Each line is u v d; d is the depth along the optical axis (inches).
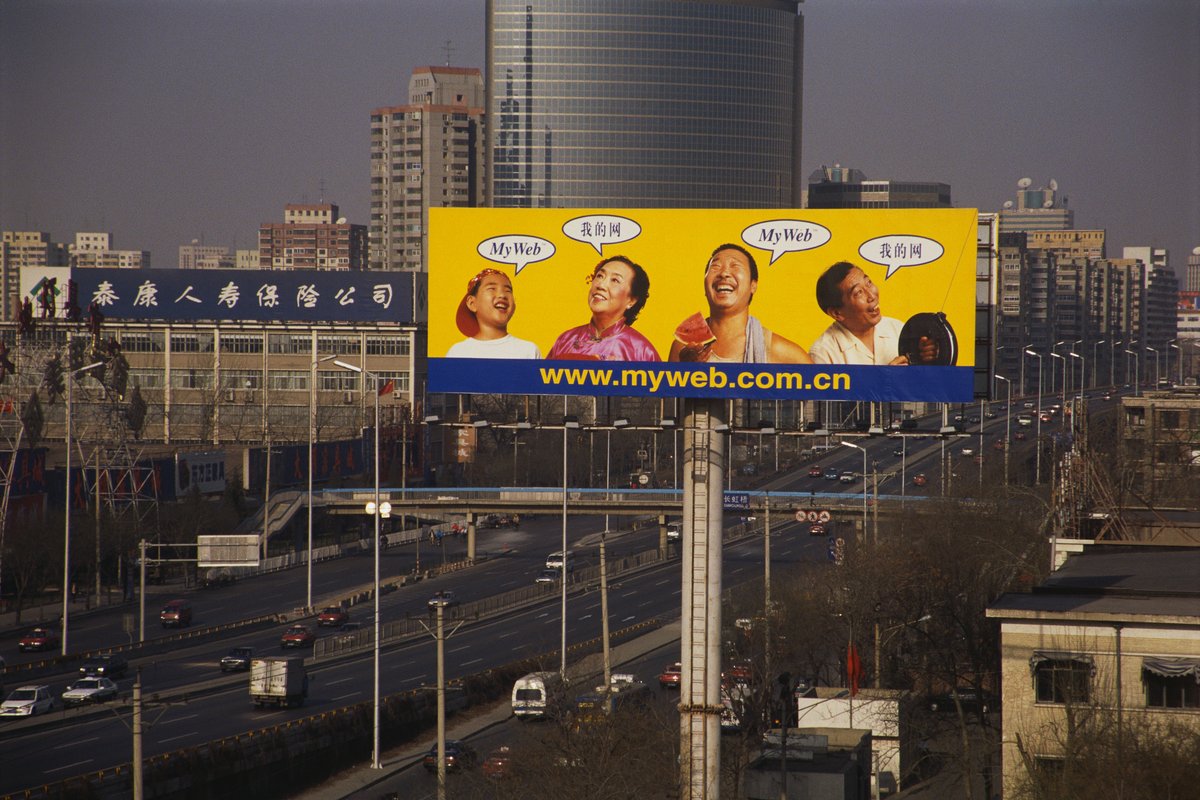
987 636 3097.9
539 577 6087.6
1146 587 2329.0
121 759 2977.4
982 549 3932.1
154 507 5989.2
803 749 2608.3
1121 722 1924.2
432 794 2888.8
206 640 4771.2
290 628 4943.4
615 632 4827.8
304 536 7076.8
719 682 2375.7
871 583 3791.8
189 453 6747.1
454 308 2388.0
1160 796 1850.4
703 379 2327.8
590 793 2536.9
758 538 6904.5
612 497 6515.8
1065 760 1929.1
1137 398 5841.5
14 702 3430.1
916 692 3472.0
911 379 2274.9
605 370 2357.3
